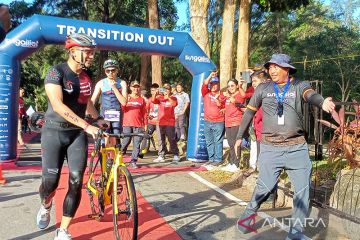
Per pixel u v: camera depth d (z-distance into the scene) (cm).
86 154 432
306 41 3316
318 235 481
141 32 977
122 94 769
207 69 1043
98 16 3400
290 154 437
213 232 497
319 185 582
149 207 601
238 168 860
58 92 408
